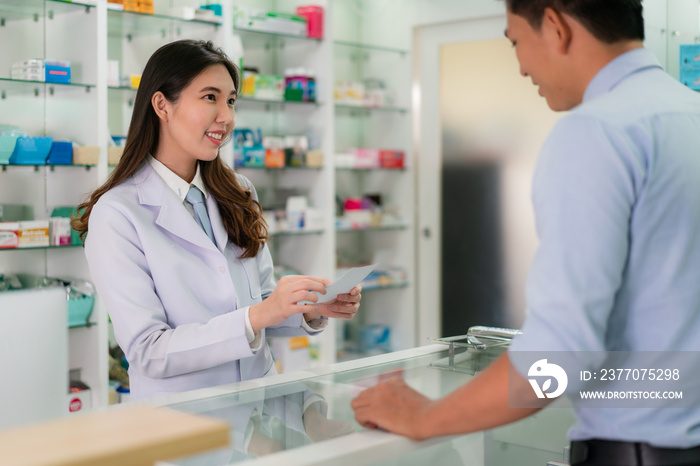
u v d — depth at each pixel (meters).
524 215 3.92
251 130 3.78
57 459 0.54
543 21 0.92
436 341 1.50
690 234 0.85
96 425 0.63
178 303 1.57
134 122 1.65
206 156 1.63
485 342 1.49
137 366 1.52
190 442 0.61
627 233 0.84
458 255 4.20
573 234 0.81
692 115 0.88
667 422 0.87
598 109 0.86
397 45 4.34
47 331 1.10
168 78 1.60
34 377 1.09
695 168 0.85
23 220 3.08
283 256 4.19
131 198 1.61
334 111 4.18
